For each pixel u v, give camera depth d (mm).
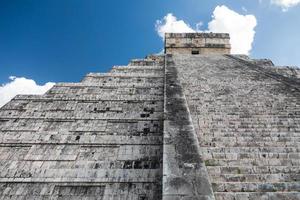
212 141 7836
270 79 13531
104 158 9047
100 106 12234
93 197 7695
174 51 27250
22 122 11000
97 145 9680
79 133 10367
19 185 8055
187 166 5867
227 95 11375
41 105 12180
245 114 9492
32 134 10320
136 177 8180
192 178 5523
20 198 7676
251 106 10148
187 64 18328
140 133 10242
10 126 10734
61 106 12180
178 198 5043
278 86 12312
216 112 9672
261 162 6840
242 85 12766
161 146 9477
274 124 8773
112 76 15797
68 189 7957
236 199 5531
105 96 13133
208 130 8445
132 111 11820
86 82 15047
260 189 5812
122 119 11125
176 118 8016
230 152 7215
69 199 7656
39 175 8367
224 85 12836
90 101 12625
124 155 9109
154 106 12195
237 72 15445
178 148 6512
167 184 5375
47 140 9961
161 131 10320
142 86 14320
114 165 8688
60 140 9961
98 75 15797
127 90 13938
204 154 7145
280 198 5516
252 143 7742
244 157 7000
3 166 8719
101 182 8070
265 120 9039
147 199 7520
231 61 19312
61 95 13125
